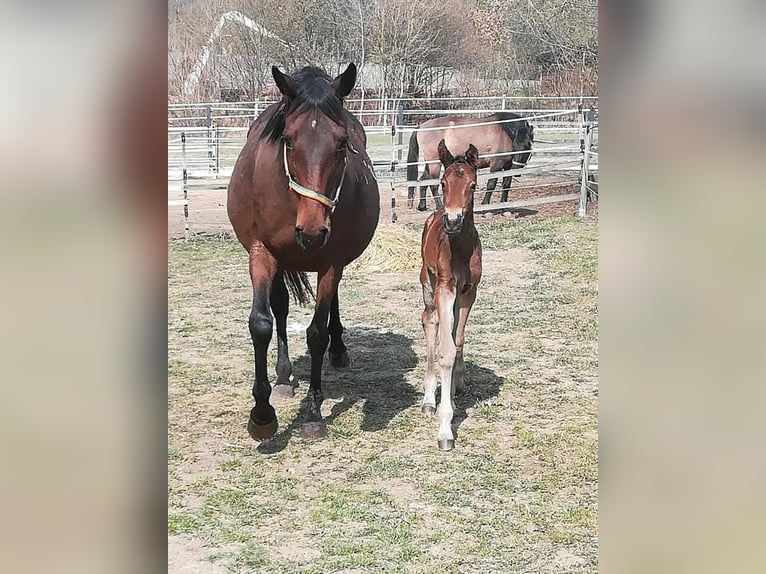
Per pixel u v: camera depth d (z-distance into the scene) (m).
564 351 6.26
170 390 5.46
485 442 4.52
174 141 17.78
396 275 9.09
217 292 8.38
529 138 12.88
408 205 12.67
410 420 4.86
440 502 3.78
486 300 7.80
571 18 22.56
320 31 27.64
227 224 12.15
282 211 4.17
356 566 3.19
